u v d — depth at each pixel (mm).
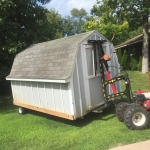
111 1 17641
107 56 5996
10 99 10234
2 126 6344
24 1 11117
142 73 16719
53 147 4605
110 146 4332
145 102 5391
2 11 9539
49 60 6277
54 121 6430
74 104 5477
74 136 5059
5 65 10734
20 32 10938
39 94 6477
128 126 5047
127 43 21438
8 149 4754
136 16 18078
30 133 5582
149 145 4219
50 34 12227
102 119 6145
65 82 5289
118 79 5863
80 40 5934
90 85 6152
